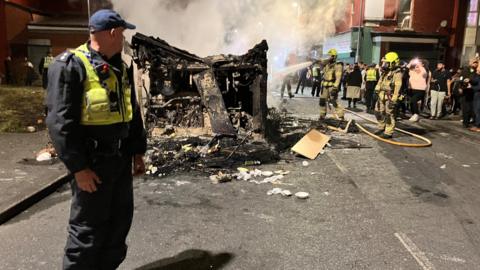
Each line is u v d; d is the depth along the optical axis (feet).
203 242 13.10
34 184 17.22
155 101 26.04
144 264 11.59
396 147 28.14
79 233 8.87
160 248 12.61
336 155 25.31
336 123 36.32
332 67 36.29
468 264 12.03
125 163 9.59
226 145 23.67
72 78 7.90
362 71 55.42
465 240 13.71
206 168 21.17
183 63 25.70
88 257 9.00
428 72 44.96
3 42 72.79
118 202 9.66
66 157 7.92
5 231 13.57
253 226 14.47
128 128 9.17
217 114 24.38
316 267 11.64
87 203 8.75
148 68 25.72
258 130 25.39
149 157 21.79
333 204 16.92
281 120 36.01
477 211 16.55
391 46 70.38
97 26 8.31
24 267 11.20
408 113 45.39
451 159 25.21
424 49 71.10
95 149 8.53
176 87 26.35
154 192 17.87
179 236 13.51
